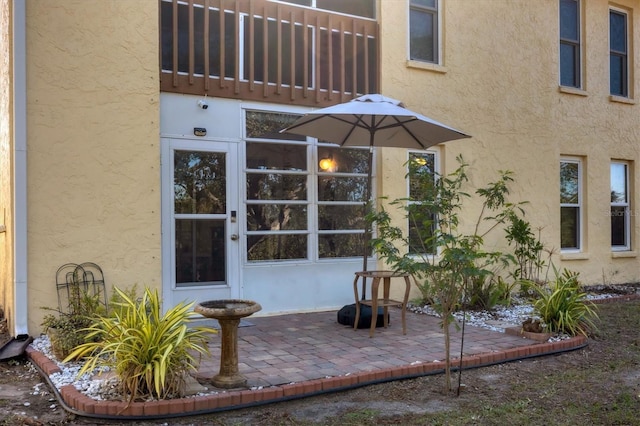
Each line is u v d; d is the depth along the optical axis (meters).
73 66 6.63
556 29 11.20
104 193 6.78
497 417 4.57
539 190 10.80
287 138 8.40
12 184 6.50
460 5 9.93
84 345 4.83
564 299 7.21
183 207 7.56
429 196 5.13
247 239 8.05
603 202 11.88
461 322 7.88
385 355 6.04
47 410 4.56
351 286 8.86
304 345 6.47
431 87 9.56
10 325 6.77
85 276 6.63
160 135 7.41
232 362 4.90
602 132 11.89
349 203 8.90
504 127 10.38
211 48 7.84
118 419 4.27
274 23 8.35
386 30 9.16
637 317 8.67
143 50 7.05
